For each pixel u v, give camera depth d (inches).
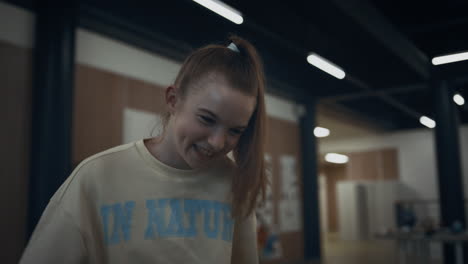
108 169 34.2
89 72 181.9
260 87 34.2
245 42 34.1
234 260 40.9
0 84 153.2
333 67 257.3
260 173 37.4
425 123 451.2
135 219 33.8
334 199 633.0
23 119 158.7
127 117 195.9
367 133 531.2
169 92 33.6
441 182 284.4
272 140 297.7
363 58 253.4
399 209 510.9
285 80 300.0
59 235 30.8
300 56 268.2
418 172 509.4
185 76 32.5
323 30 222.8
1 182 150.6
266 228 262.2
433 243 321.4
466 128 477.4
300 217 316.8
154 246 33.6
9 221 151.9
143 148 35.9
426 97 386.9
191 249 34.8
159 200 34.6
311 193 325.4
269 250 275.9
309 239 318.7
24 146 158.2
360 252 381.1
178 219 34.8
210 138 30.6
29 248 30.9
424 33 253.9
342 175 629.9
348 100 379.2
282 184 301.1
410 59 262.8
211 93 30.0
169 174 35.4
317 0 187.3
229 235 37.6
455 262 267.6
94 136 181.0
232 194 37.7
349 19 204.7
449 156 282.5
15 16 159.2
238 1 187.0
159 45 213.6
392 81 297.0
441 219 282.8
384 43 232.8
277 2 191.9
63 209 31.6
